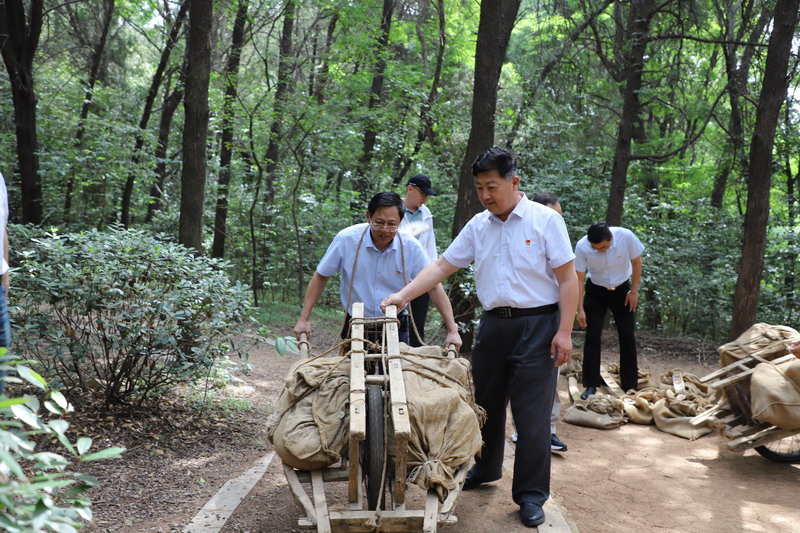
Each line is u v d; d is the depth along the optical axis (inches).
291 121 504.7
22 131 433.1
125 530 136.3
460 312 345.7
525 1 691.4
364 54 544.1
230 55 502.9
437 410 132.3
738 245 536.1
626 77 504.7
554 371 157.0
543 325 153.6
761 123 370.0
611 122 646.5
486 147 339.3
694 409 247.4
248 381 275.4
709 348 414.9
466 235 161.8
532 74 552.1
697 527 158.6
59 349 189.9
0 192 120.3
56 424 71.9
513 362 156.0
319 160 539.8
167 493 158.9
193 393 236.1
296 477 129.4
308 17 735.7
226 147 509.0
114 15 625.0
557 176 502.9
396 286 182.4
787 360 201.8
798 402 189.8
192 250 213.5
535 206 155.1
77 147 567.5
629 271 278.8
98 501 148.5
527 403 153.6
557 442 218.4
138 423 197.0
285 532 141.7
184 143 279.6
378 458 125.3
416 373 141.0
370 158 568.1
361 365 135.4
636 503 174.4
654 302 568.7
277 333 397.7
